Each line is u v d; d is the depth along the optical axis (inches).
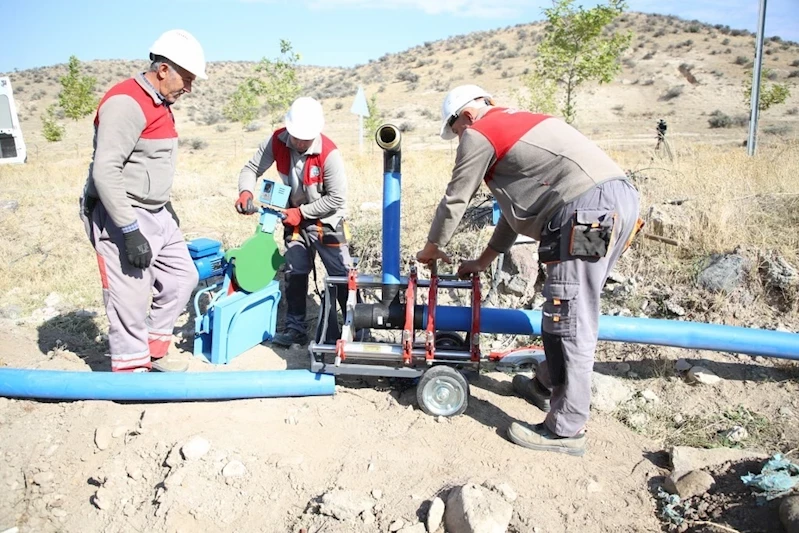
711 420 144.7
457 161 121.3
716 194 221.8
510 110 122.1
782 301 177.3
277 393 147.3
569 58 618.8
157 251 147.5
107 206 132.3
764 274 181.8
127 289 144.3
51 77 3754.9
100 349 183.6
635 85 1983.3
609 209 112.7
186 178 469.7
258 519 116.5
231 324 165.2
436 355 141.4
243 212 168.1
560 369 124.3
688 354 164.6
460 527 106.7
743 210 206.1
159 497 118.4
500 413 144.1
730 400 151.0
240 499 119.6
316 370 147.6
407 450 130.6
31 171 593.6
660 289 188.7
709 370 158.1
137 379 143.9
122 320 147.0
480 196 263.0
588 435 137.9
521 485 119.5
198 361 167.5
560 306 118.3
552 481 121.4
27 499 126.6
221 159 884.0
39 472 130.0
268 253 169.3
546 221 119.1
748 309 177.3
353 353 142.5
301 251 171.8
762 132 1126.4
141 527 116.4
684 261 194.7
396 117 1990.7
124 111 131.6
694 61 2111.2
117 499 123.2
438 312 145.9
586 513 113.7
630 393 155.3
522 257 198.5
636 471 126.3
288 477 124.1
